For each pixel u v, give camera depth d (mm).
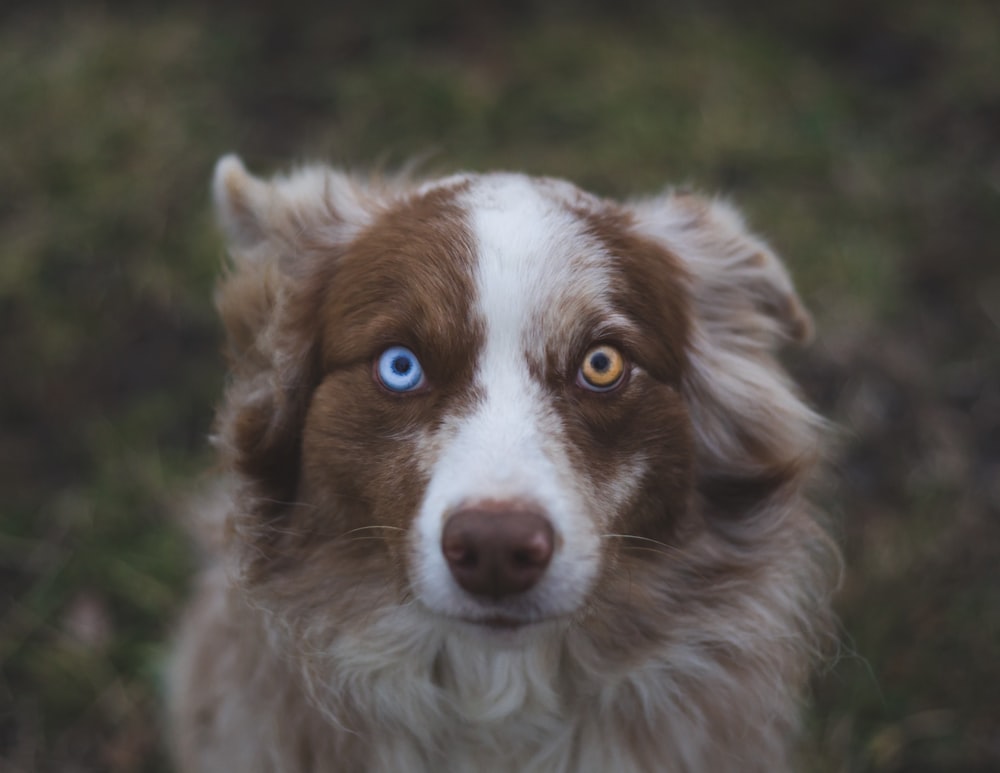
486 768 613
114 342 929
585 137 1065
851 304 939
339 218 602
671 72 1118
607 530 548
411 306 552
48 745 753
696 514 599
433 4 1224
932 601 790
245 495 597
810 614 641
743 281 622
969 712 752
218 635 651
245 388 596
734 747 616
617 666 592
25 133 1038
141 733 761
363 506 566
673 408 572
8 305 934
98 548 820
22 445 872
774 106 1103
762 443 612
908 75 1166
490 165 1035
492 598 520
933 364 925
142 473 853
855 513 838
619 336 556
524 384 543
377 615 586
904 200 1037
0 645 781
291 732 611
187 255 972
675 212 619
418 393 552
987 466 866
